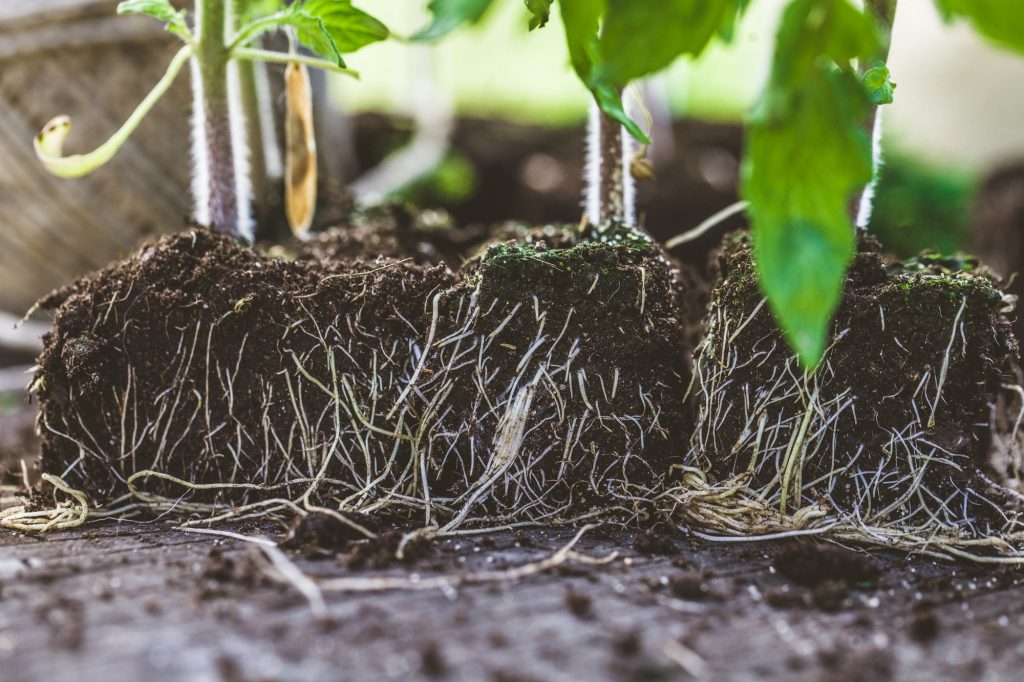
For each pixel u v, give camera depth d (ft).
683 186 12.03
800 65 2.32
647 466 3.92
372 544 3.33
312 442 3.99
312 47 4.23
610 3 2.49
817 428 3.78
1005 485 4.09
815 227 2.36
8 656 2.39
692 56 2.52
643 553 3.43
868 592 3.08
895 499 3.77
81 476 4.07
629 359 3.89
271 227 5.72
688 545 3.56
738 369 3.86
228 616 2.68
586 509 3.90
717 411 3.90
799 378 3.78
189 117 6.38
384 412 3.96
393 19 15.61
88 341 4.00
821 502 3.76
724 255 4.36
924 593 3.09
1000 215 11.25
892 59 16.14
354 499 3.91
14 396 6.87
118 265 4.21
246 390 4.02
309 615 2.70
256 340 4.00
